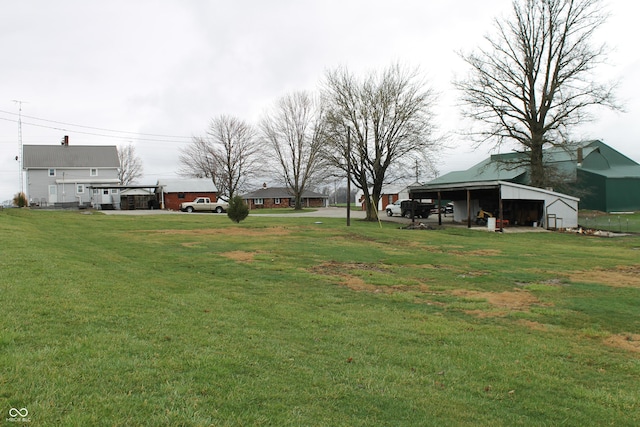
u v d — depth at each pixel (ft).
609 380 18.52
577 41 110.52
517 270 47.14
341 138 125.80
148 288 28.71
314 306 29.01
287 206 307.99
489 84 118.83
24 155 182.09
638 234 100.63
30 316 18.56
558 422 14.51
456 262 51.88
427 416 14.05
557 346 22.67
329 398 14.51
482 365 19.35
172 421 11.39
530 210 119.55
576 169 154.10
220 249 56.39
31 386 12.30
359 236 78.84
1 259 30.66
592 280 42.29
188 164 248.52
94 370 13.87
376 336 22.79
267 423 12.12
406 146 125.70
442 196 141.79
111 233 71.92
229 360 16.35
